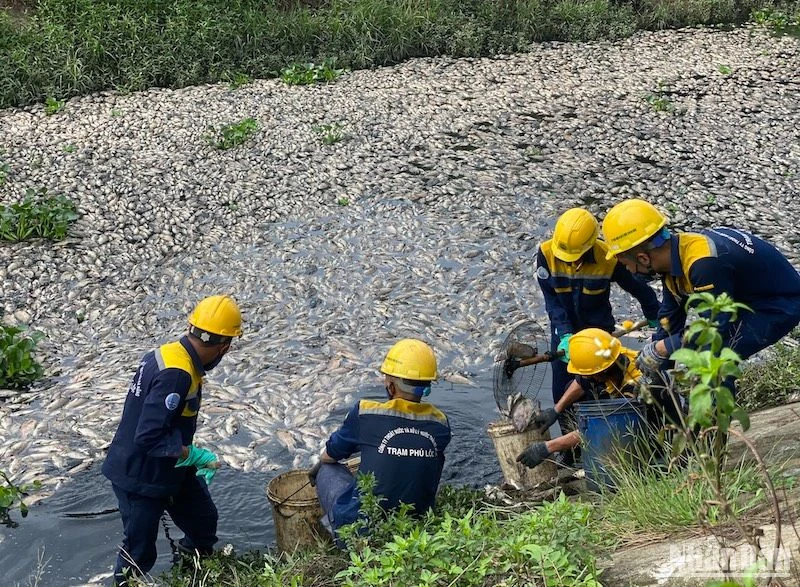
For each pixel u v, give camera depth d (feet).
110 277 35.06
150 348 29.99
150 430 16.97
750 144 47.52
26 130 49.88
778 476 16.07
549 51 64.13
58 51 55.72
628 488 16.65
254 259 36.35
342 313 32.01
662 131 49.52
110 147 47.65
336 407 26.37
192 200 41.81
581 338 18.62
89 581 19.94
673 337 17.35
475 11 66.39
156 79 57.21
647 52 63.93
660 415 17.85
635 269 17.53
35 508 22.50
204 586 17.93
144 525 18.13
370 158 46.34
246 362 28.84
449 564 14.12
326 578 16.56
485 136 49.16
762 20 71.00
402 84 57.36
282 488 19.43
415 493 17.04
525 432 20.08
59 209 38.27
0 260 35.81
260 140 48.60
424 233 38.14
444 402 26.61
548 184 43.01
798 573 12.10
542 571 13.50
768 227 37.93
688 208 40.01
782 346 25.62
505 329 30.55
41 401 27.17
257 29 60.13
